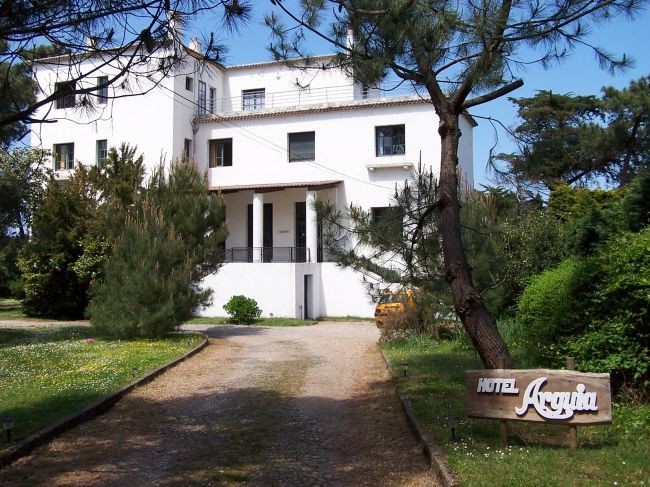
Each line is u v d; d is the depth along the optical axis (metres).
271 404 9.24
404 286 13.21
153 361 12.60
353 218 9.90
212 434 7.55
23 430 7.17
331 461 6.42
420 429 6.98
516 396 5.88
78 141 30.89
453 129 7.83
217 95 32.62
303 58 8.80
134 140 29.83
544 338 8.56
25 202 11.45
